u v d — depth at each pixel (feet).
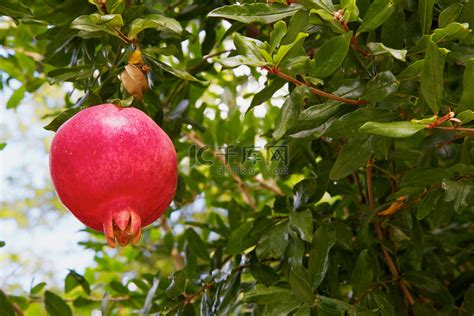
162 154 3.00
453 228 4.05
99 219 3.00
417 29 3.41
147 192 2.98
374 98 3.19
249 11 3.14
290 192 4.37
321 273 3.39
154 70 3.69
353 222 3.80
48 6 3.64
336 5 3.17
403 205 3.54
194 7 3.97
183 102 4.02
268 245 3.63
